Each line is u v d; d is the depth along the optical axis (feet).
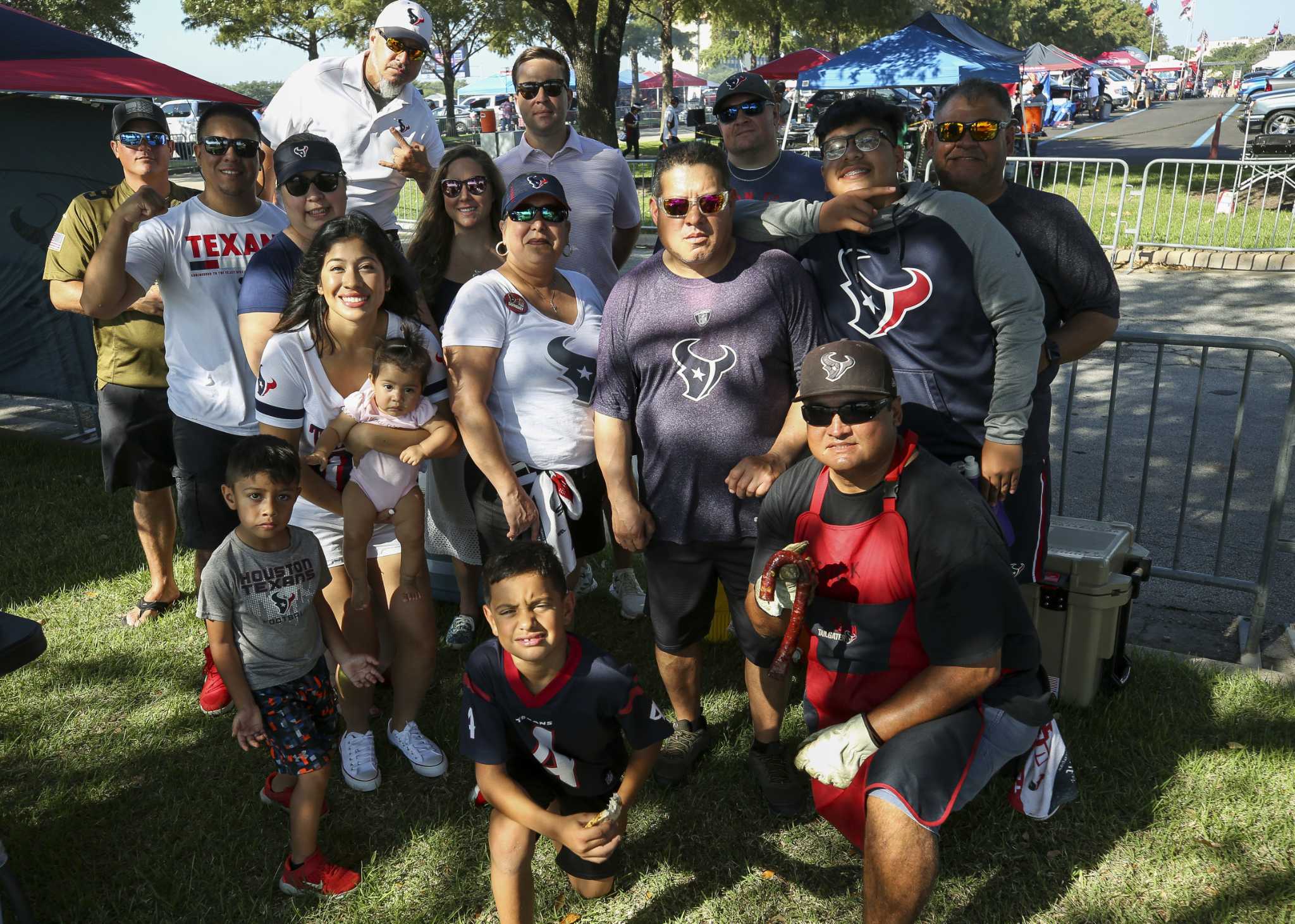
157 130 14.83
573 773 8.90
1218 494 19.62
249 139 12.60
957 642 8.30
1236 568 16.57
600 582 16.48
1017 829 10.34
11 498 20.33
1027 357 10.11
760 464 10.11
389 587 11.43
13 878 8.98
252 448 9.52
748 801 11.03
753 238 10.78
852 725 8.61
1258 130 64.18
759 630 9.73
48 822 10.80
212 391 13.03
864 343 8.27
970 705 8.68
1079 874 9.73
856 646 8.96
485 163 12.95
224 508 13.61
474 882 9.98
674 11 109.81
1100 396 26.05
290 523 11.31
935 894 9.61
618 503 10.85
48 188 22.45
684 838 10.52
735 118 14.60
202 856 10.29
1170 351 29.58
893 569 8.56
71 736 12.38
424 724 12.55
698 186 9.66
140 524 15.14
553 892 9.85
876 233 10.30
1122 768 11.12
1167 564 16.83
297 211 11.40
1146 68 233.35
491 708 8.61
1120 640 12.38
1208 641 14.38
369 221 10.50
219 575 9.56
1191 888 9.48
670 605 11.09
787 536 9.19
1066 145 96.89
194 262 12.71
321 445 10.46
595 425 11.02
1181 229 44.86
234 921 9.52
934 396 10.36
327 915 9.58
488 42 135.95
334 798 11.25
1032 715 8.72
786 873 10.01
